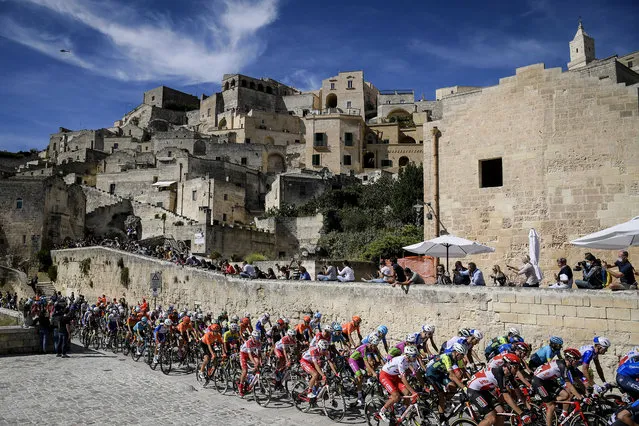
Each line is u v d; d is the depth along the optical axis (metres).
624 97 21.27
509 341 12.92
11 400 15.92
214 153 99.44
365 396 14.19
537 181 22.56
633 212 20.59
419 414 11.72
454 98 25.36
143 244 53.66
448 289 18.27
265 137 110.44
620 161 21.08
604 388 11.78
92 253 43.22
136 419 13.98
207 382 18.06
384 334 14.17
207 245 50.28
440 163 25.39
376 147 98.50
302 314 23.23
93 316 28.64
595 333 14.95
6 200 62.69
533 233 21.52
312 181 77.31
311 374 14.82
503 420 10.78
